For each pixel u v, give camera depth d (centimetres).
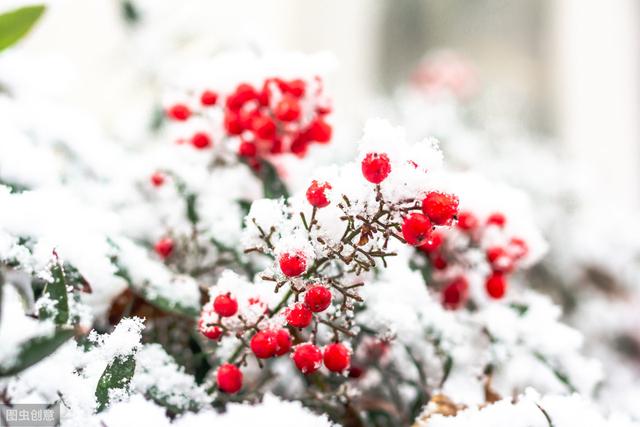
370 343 43
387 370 43
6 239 38
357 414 41
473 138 90
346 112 102
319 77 44
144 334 42
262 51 52
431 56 146
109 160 52
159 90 73
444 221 36
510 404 38
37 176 43
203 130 46
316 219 37
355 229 37
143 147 64
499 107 116
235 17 80
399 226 36
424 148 36
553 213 78
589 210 84
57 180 44
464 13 146
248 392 41
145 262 42
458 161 84
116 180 50
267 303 38
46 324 36
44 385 36
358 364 44
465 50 146
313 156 63
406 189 36
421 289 43
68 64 61
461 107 104
